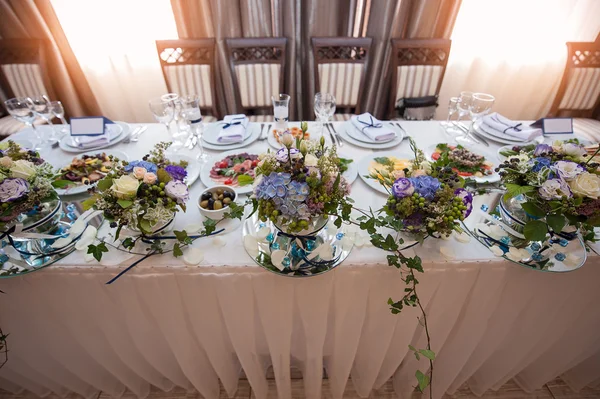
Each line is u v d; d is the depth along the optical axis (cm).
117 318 88
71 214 88
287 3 209
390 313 90
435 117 271
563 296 87
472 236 83
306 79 246
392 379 131
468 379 132
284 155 66
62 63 221
